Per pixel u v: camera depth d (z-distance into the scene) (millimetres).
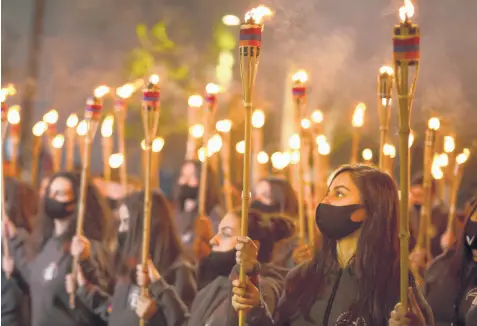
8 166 5738
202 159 5051
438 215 4457
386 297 3525
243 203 3508
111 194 5391
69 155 5773
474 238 3758
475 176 4582
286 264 4172
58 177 5027
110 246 5008
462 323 3785
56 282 4934
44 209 5039
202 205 4906
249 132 3467
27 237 5250
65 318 4906
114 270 4867
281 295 3756
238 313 3715
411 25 3174
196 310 4266
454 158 4613
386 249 3527
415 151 4664
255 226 4102
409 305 3494
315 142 4633
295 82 4297
